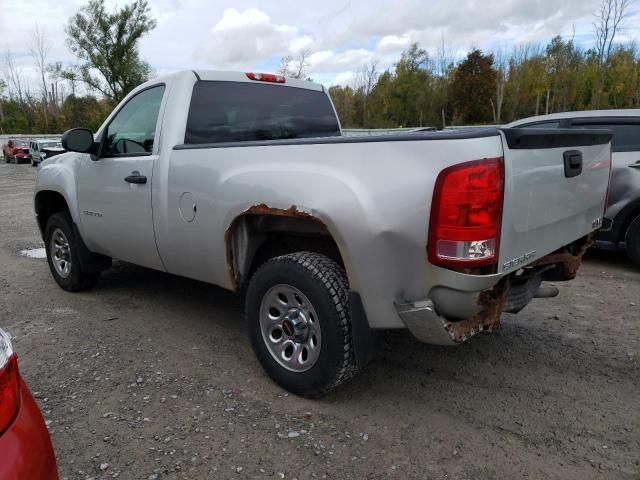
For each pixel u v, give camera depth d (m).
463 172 2.36
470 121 43.81
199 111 3.85
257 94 4.24
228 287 3.46
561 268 3.36
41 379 3.41
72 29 35.22
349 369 2.92
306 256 2.99
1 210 11.55
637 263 5.75
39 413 1.72
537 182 2.71
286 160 2.96
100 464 2.55
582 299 4.86
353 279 2.70
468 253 2.40
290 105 4.48
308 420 2.91
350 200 2.63
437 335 2.55
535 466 2.51
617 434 2.75
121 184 4.07
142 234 3.99
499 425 2.86
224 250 3.32
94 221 4.48
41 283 5.57
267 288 3.14
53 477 1.65
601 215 3.58
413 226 2.48
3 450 1.51
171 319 4.46
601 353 3.72
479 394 3.19
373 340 2.83
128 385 3.32
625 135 5.80
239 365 3.59
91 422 2.91
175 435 2.78
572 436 2.74
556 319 4.37
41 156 27.72
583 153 3.17
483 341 3.94
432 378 3.39
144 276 5.70
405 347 3.85
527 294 3.06
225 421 2.91
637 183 5.62
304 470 2.50
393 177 2.54
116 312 4.64
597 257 6.43
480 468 2.51
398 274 2.59
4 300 5.01
